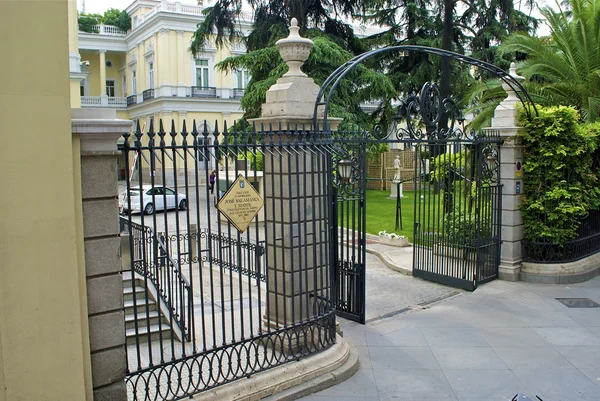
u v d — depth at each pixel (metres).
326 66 17.31
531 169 8.98
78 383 3.60
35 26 3.29
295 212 5.67
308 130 5.52
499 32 19.47
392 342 6.32
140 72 35.22
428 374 5.43
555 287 8.70
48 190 3.39
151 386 4.92
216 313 7.41
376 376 5.37
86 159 3.67
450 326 6.89
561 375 5.42
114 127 3.69
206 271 10.57
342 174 6.77
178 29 32.25
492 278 9.12
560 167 8.72
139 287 7.74
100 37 36.00
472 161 8.94
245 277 9.91
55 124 3.39
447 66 14.84
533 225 9.13
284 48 5.64
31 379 3.40
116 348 3.86
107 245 3.78
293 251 5.60
